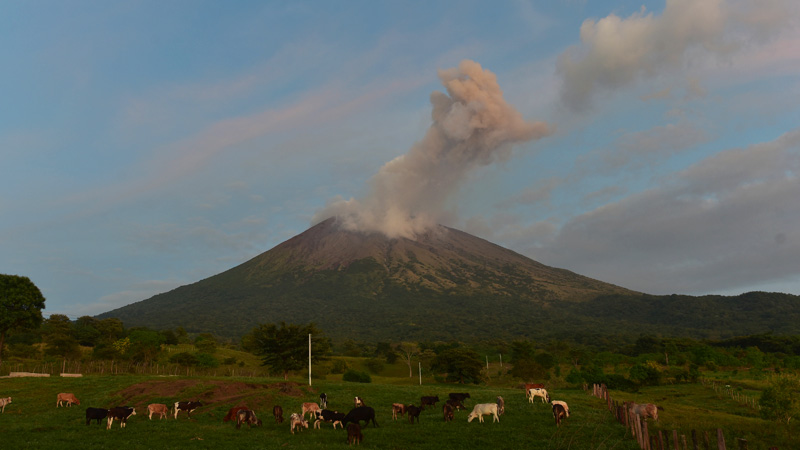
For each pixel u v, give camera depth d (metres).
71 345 105.62
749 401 60.94
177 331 172.12
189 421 34.44
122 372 91.19
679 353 143.62
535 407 40.25
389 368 145.62
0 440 26.64
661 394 75.69
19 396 43.84
